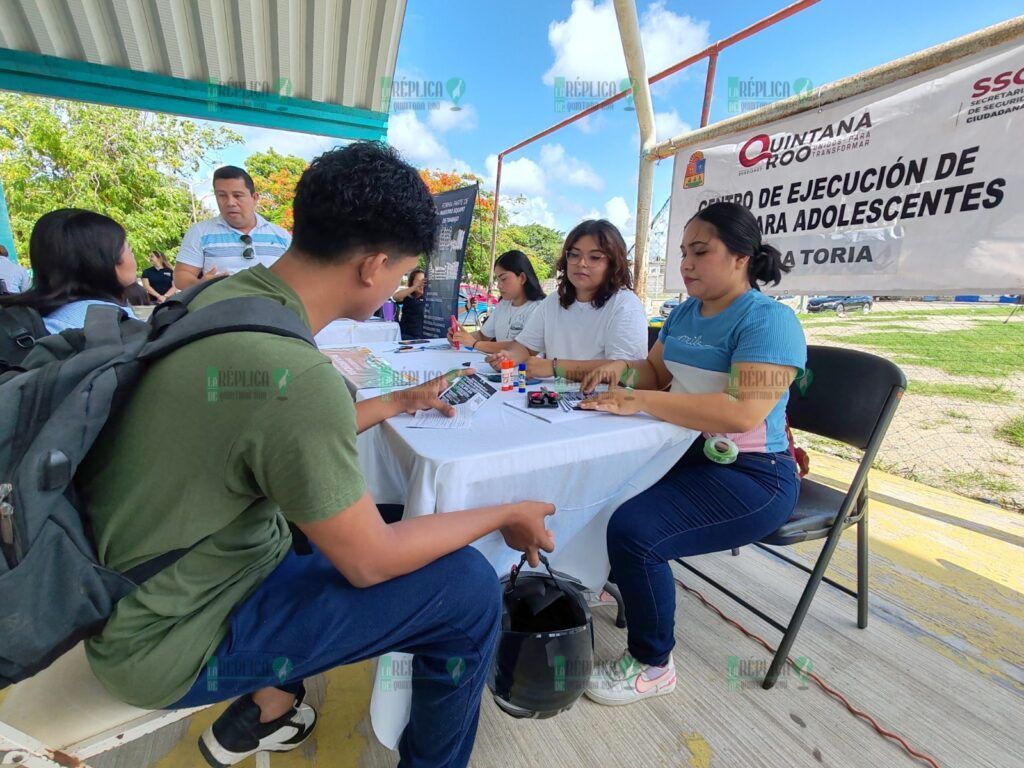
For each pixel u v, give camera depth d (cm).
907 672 141
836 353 148
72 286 142
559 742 119
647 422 115
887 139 187
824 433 147
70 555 59
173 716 74
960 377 463
